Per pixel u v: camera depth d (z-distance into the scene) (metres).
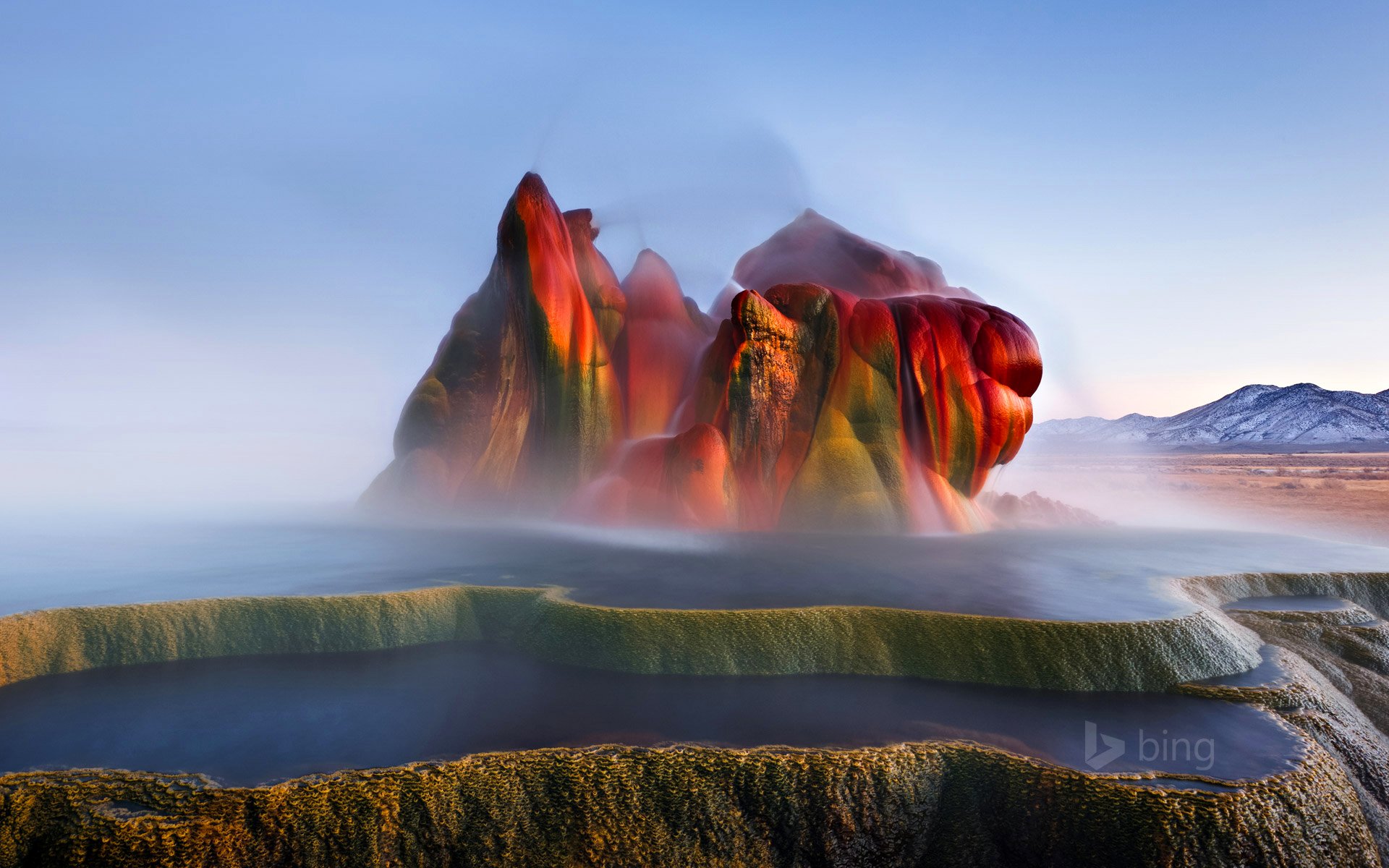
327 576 12.20
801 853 6.99
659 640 9.41
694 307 24.12
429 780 6.86
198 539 16.98
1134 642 9.31
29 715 8.13
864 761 7.20
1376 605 13.48
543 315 19.14
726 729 7.78
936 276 25.39
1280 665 10.01
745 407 18.91
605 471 19.86
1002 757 7.34
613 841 6.84
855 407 19.53
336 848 6.59
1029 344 20.39
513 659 9.89
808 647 9.48
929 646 9.47
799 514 18.66
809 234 24.70
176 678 9.17
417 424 22.11
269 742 7.50
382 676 9.27
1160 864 6.41
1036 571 13.37
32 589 11.23
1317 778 7.23
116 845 6.28
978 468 20.05
